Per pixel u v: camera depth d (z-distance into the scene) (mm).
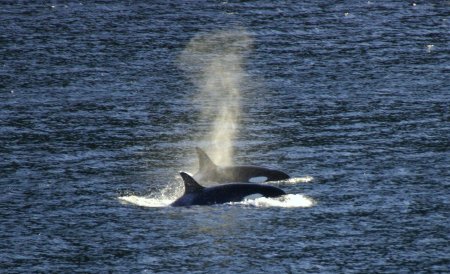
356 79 182625
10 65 193625
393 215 111750
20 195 119375
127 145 142250
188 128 152125
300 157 134875
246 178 124000
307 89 175625
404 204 115188
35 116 157125
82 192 120688
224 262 99750
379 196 117875
